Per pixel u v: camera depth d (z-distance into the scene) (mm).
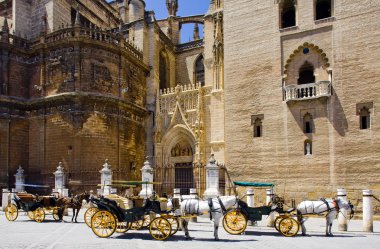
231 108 33219
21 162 37281
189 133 40250
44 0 39844
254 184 20469
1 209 31281
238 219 18453
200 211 16578
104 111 36781
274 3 32125
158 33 45375
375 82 27641
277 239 16453
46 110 37219
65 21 40938
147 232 18766
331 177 28406
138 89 41906
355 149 27875
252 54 32781
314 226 22375
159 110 42812
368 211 19875
